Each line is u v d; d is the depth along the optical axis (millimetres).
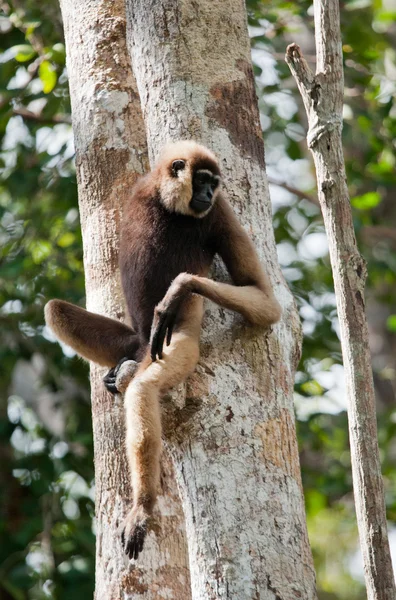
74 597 17188
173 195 11016
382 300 25391
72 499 19516
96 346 12211
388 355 29484
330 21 9203
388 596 8047
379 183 21562
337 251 8930
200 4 10891
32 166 20219
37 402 23469
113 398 12008
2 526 18562
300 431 20047
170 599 11242
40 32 19547
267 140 22156
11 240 21344
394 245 25062
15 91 19531
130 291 11672
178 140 10703
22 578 17469
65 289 20000
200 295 10070
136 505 9758
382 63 23531
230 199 10523
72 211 21062
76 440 18609
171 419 9305
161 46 10797
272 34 20812
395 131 21359
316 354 21266
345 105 20641
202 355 9734
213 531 8672
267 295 9984
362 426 8508
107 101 12922
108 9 13383
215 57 10781
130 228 11711
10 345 20078
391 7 29172
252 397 9281
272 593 8375
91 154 12852
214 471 8891
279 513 8758
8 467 20312
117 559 11375
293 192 22750
